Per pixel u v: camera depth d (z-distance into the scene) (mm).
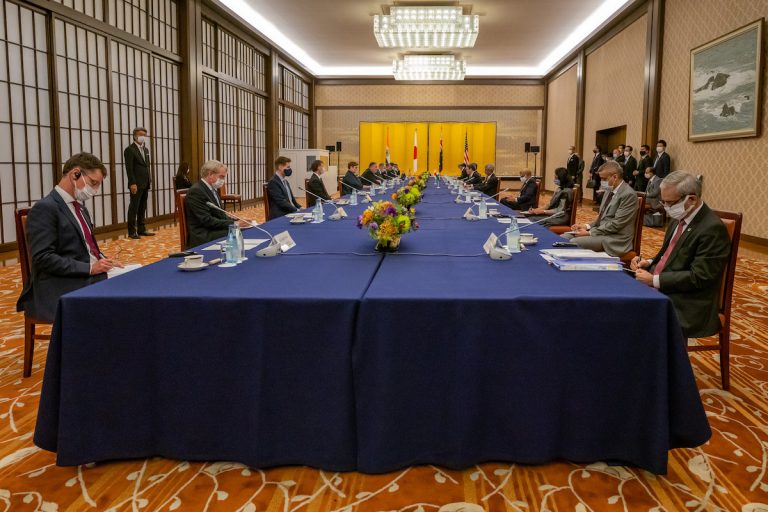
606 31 12000
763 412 2410
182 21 9617
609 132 12750
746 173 7172
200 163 10180
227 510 1694
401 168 18828
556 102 16719
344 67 17859
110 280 2166
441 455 1899
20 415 2379
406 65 14453
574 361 1857
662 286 2492
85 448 1899
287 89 15969
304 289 1990
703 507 1719
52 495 1778
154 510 1696
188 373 1896
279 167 5965
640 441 1875
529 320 1838
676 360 1815
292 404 1877
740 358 3100
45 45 6582
